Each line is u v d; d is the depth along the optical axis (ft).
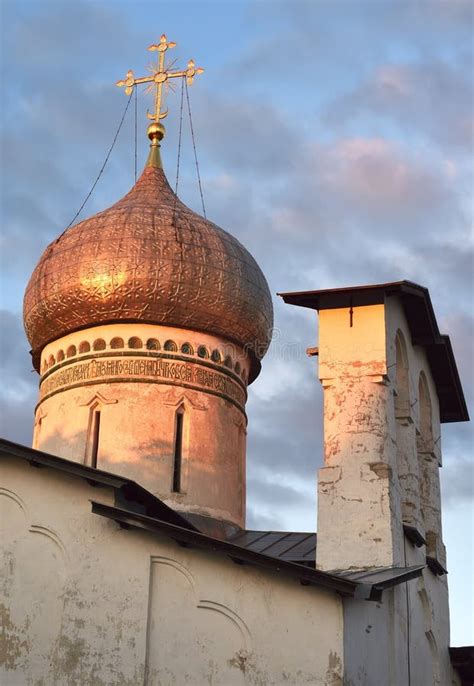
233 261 97.50
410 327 86.48
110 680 66.64
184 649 66.95
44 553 69.77
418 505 81.41
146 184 104.58
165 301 94.79
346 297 80.28
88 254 95.40
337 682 64.59
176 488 92.02
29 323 99.45
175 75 111.04
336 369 78.89
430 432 90.38
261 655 66.13
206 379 95.55
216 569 68.18
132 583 68.23
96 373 94.32
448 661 88.12
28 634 68.28
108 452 91.71
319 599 66.54
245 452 98.68
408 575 71.46
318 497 76.33
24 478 71.20
